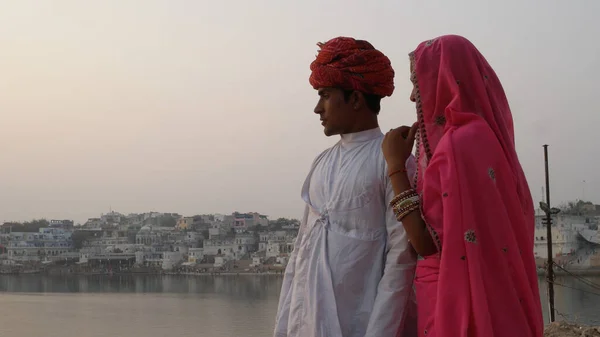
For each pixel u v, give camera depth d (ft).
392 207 6.76
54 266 528.63
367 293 7.24
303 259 7.64
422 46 6.95
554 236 296.30
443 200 6.09
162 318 232.12
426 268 6.55
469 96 6.56
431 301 6.44
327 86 7.66
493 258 5.98
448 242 6.01
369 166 7.46
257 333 194.49
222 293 338.95
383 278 7.07
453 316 5.95
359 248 7.28
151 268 489.67
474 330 5.87
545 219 52.80
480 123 6.31
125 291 362.53
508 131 6.84
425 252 6.42
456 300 5.94
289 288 8.11
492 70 6.95
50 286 403.95
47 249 552.82
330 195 7.64
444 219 6.06
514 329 5.88
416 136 6.91
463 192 6.02
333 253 7.34
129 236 553.23
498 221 6.02
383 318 6.87
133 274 482.28
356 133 7.75
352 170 7.53
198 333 195.42
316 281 7.32
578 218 298.56
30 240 547.08
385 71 7.65
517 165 6.64
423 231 6.39
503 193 6.20
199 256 496.23
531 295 6.11
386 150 7.00
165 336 188.65
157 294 339.57
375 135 7.77
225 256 485.15
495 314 5.90
